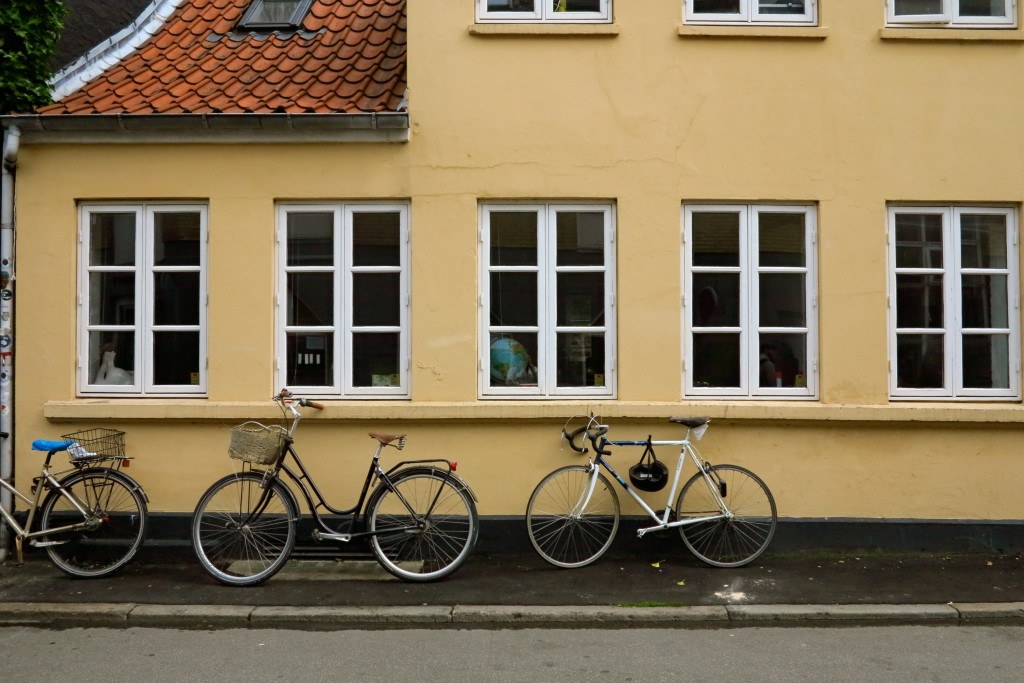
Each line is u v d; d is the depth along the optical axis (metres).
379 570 6.26
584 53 6.70
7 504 6.53
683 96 6.70
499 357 6.77
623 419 6.61
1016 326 6.78
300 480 6.52
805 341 6.80
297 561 6.46
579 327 6.77
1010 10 6.84
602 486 6.42
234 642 5.01
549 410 6.55
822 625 5.34
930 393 6.77
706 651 4.86
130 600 5.63
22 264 6.67
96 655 4.79
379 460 6.29
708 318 6.80
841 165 6.72
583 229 6.80
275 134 6.63
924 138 6.74
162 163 6.66
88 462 6.30
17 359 6.65
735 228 6.81
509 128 6.69
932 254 6.84
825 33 6.70
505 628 5.27
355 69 7.20
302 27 7.84
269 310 6.65
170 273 6.78
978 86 6.76
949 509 6.66
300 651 4.86
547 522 6.38
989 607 5.48
